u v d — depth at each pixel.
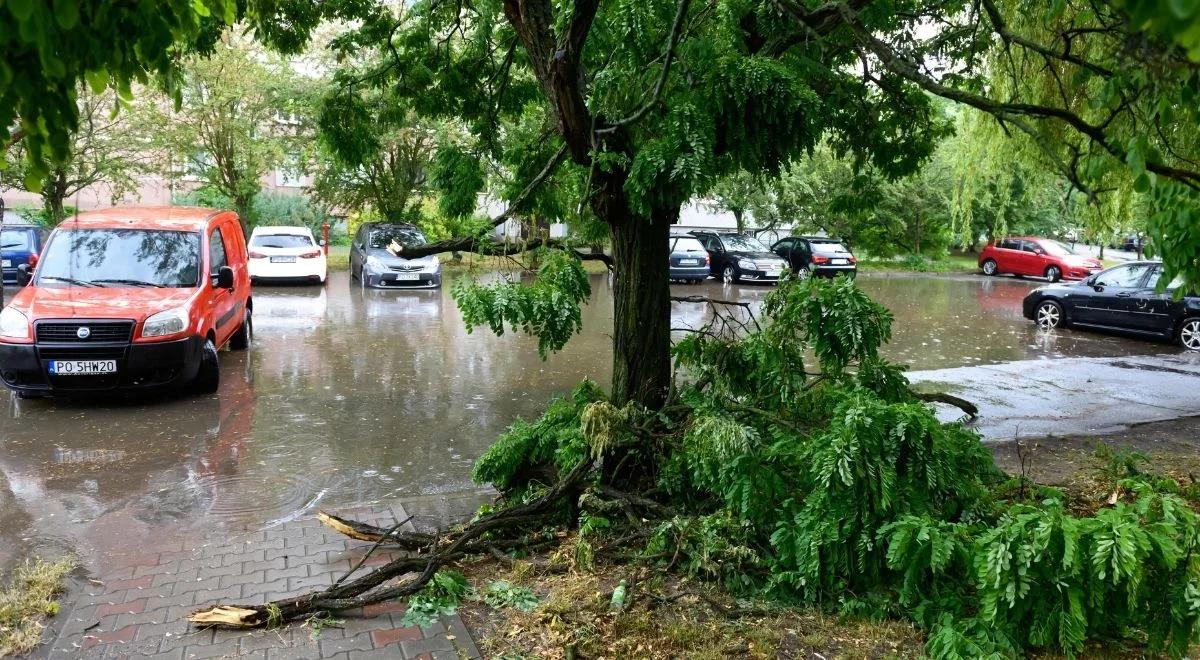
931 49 7.23
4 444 7.33
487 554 4.69
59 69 1.89
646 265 5.26
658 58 4.64
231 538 5.15
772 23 5.52
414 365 11.37
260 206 33.50
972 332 15.84
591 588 4.19
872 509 3.82
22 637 3.77
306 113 23.75
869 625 3.76
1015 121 3.81
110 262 9.48
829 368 4.57
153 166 23.27
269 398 9.27
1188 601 3.24
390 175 26.44
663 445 5.00
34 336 8.21
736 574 4.14
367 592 4.25
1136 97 3.43
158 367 8.57
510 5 5.05
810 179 28.66
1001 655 3.28
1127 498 5.66
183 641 3.76
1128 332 15.27
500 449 5.50
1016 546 3.37
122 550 4.95
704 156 4.11
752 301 19.88
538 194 6.43
